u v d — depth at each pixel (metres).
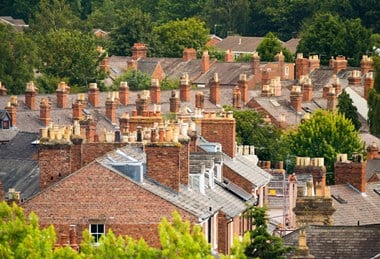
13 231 149.75
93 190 171.62
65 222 171.38
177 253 143.38
